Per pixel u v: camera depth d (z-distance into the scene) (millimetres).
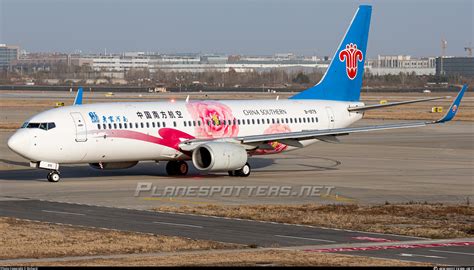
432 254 84125
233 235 95062
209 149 152125
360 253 84375
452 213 112562
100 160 151500
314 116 175875
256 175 160000
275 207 116938
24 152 143625
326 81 182250
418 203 122000
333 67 182500
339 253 84188
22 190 135875
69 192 133500
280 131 170250
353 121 183000
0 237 92688
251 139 160250
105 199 125500
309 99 179750
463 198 128625
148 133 153500
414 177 156750
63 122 146125
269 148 166625
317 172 165500
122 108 153875
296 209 115312
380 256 82688
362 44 185750
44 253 83938
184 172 162125
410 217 109125
